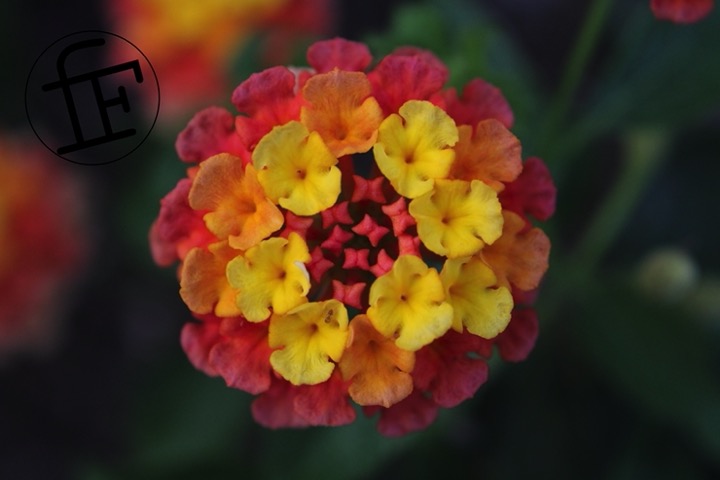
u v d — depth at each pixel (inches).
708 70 8.3
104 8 11.9
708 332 9.2
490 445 9.6
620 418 9.6
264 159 6.6
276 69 6.8
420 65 6.8
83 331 11.7
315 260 6.6
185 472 9.2
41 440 11.5
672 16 7.3
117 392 11.6
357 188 6.7
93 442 11.6
